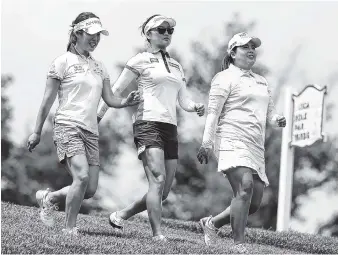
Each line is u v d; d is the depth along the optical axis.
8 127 95.19
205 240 24.67
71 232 22.42
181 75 24.22
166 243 22.44
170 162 23.58
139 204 24.86
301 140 40.41
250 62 23.61
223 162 22.78
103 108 24.17
